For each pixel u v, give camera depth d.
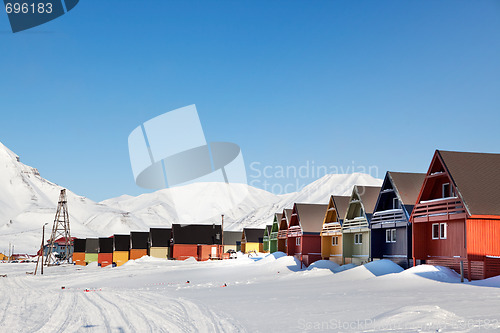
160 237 96.19
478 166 32.59
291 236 58.44
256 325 17.58
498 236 30.02
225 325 17.73
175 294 31.25
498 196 30.77
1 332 17.41
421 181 40.28
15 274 75.75
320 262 47.56
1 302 28.36
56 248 158.62
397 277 32.38
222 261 72.12
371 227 42.09
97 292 34.78
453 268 32.56
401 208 38.31
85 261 121.75
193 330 16.92
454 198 31.28
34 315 22.03
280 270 51.19
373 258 42.00
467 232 29.73
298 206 56.97
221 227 93.94
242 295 28.66
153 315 20.91
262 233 96.94
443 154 33.12
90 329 17.70
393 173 40.53
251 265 58.41
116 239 104.81
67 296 31.55
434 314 16.41
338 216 49.28
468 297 22.36
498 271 29.52
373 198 44.78
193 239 91.50
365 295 25.58
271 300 25.17
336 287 31.12
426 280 30.25
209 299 26.89
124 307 24.19
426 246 35.59
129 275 56.81
